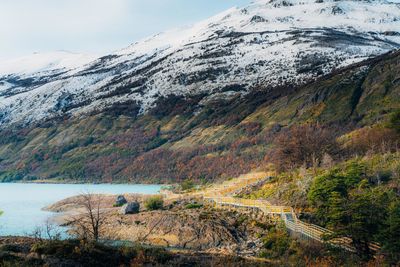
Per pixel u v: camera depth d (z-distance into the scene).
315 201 58.97
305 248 44.25
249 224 61.25
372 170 62.75
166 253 39.53
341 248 42.81
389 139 78.62
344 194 55.69
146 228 66.75
